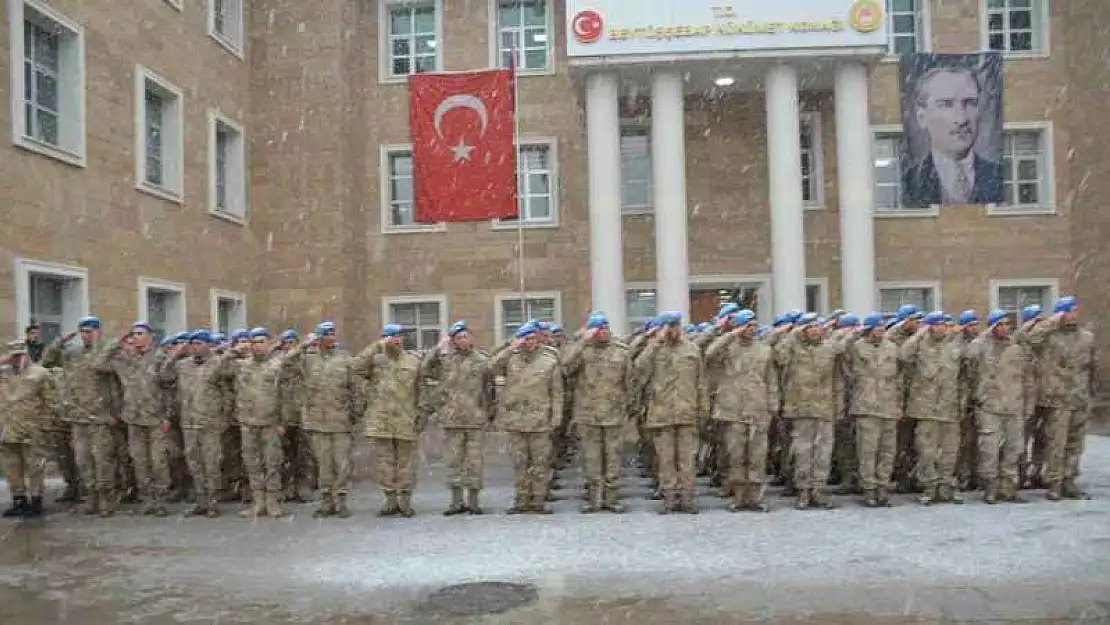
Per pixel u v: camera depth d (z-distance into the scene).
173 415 11.55
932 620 6.25
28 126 14.96
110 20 16.75
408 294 23.98
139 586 7.63
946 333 11.09
